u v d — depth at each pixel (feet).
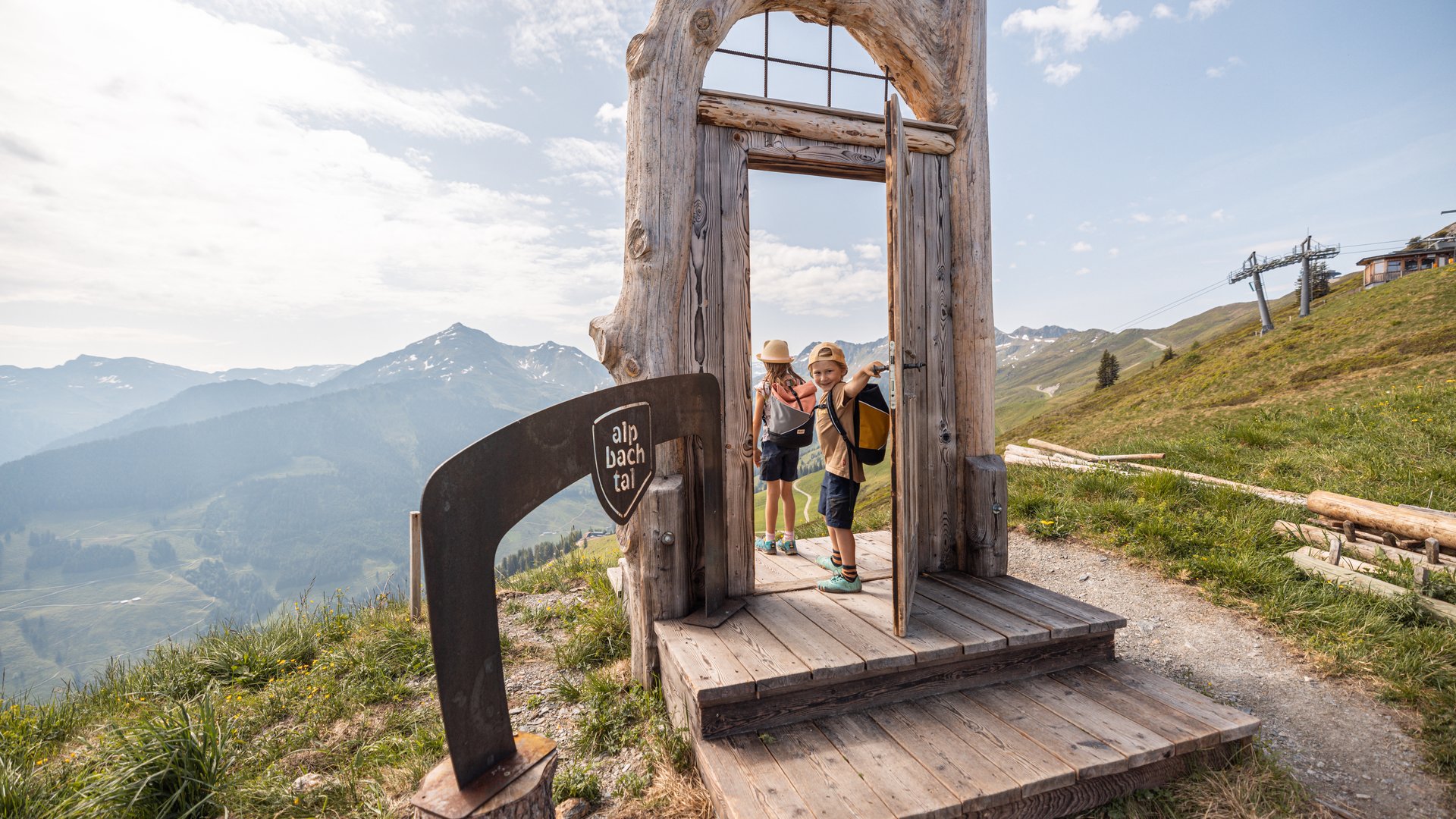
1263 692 11.12
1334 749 9.50
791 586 12.83
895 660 9.34
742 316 12.28
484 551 6.56
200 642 15.62
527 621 16.58
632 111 11.55
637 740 10.33
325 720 12.07
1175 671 11.97
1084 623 10.44
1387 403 32.09
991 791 7.50
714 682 8.71
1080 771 7.84
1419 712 10.09
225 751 10.28
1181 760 8.59
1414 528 14.32
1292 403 47.93
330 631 16.34
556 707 11.96
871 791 7.63
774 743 8.74
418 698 12.87
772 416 15.69
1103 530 18.94
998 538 13.20
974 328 13.24
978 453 13.39
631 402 9.25
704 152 11.95
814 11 12.85
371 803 9.29
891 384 9.89
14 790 9.00
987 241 13.28
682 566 11.61
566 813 8.70
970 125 13.10
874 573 13.62
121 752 9.60
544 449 7.50
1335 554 14.55
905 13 12.80
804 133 12.33
